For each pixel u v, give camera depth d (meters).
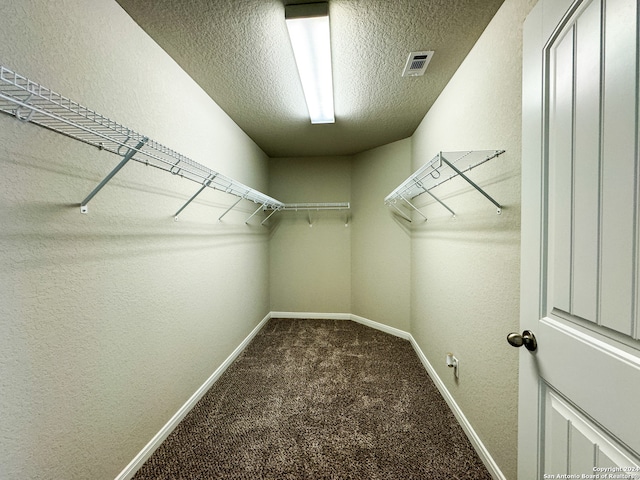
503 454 1.14
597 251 0.56
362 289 3.35
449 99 1.73
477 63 1.37
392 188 2.95
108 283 1.12
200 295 1.84
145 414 1.32
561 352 0.66
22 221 0.82
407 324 2.83
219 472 1.25
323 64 1.54
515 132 1.05
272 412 1.67
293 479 1.21
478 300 1.36
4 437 0.78
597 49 0.56
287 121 2.39
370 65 1.58
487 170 1.27
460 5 1.16
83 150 1.00
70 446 0.96
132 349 1.24
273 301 3.63
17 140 0.80
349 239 3.53
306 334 3.00
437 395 1.85
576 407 0.62
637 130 0.48
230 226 2.32
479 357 1.35
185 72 1.65
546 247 0.73
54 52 0.90
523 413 0.81
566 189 0.65
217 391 1.91
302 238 3.59
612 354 0.52
